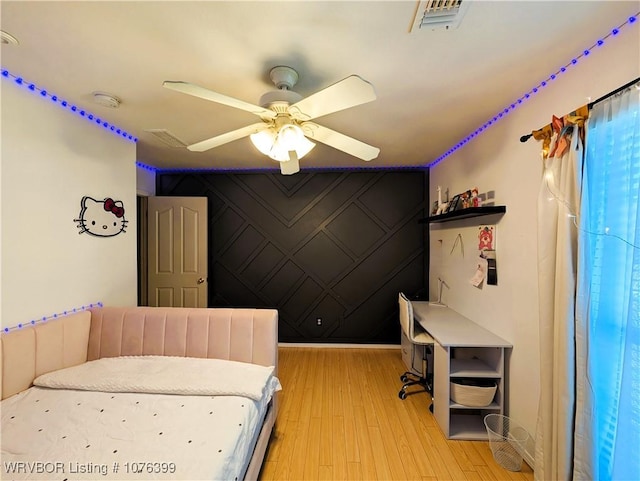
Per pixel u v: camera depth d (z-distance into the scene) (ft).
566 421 4.73
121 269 8.41
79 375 5.91
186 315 7.27
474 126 8.22
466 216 8.91
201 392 5.51
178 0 3.76
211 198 13.35
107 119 7.64
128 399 5.33
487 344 6.99
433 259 12.46
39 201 6.18
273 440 7.07
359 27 4.27
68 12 4.00
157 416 4.87
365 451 6.73
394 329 13.10
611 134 4.26
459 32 4.39
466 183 9.29
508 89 6.15
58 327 6.41
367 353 12.60
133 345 7.23
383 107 7.01
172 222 12.67
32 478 3.66
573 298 4.74
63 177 6.71
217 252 13.37
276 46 4.70
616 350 4.29
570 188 4.78
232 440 4.42
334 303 13.23
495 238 7.60
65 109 6.72
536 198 6.05
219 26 4.25
